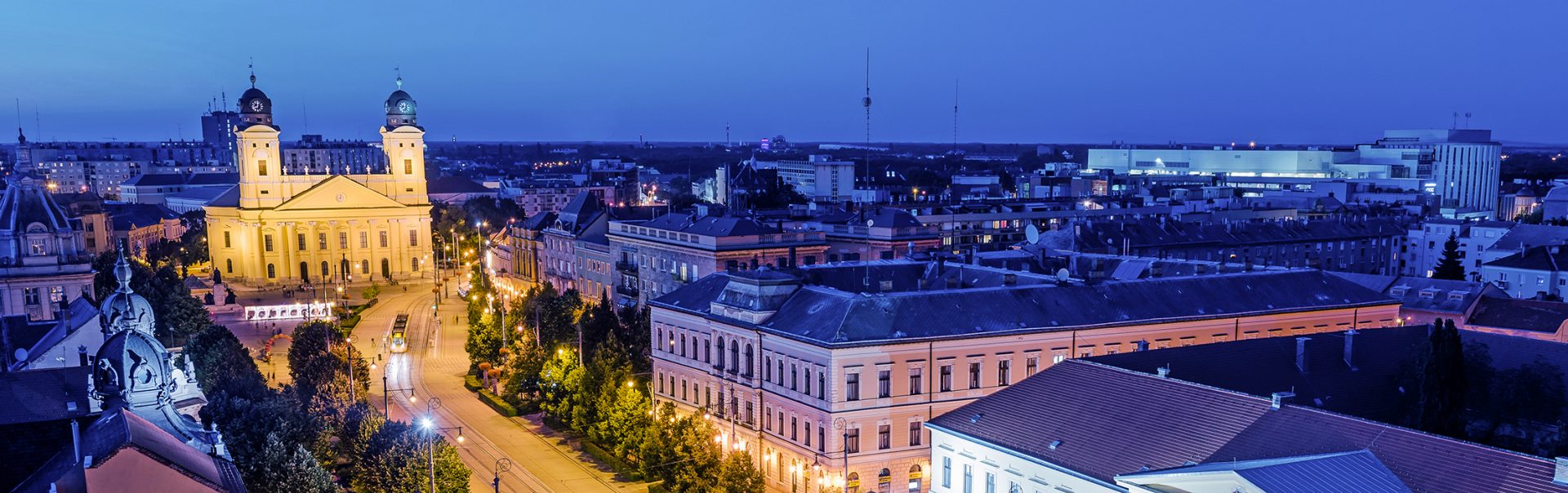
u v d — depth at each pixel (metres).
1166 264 131.75
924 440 95.56
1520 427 75.50
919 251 165.38
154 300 145.00
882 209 183.00
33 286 152.00
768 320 100.81
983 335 96.00
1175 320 104.31
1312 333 112.94
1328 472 55.88
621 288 177.50
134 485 48.56
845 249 171.62
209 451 58.78
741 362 103.31
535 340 131.50
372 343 164.75
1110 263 137.38
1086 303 103.75
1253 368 83.19
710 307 108.00
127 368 57.47
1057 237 193.62
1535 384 77.38
